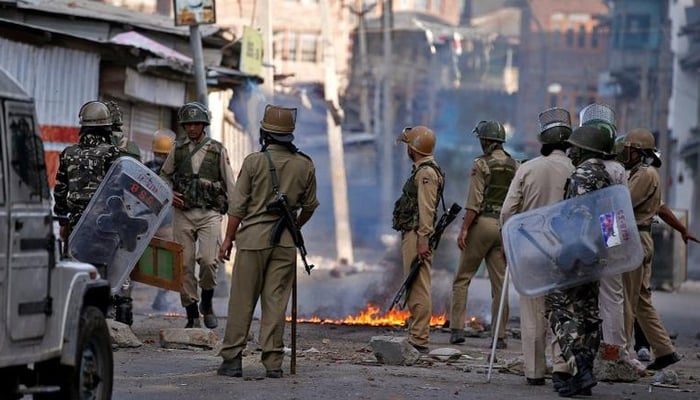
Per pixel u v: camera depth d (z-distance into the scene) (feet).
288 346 57.93
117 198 51.16
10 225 31.30
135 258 51.31
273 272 45.91
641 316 54.03
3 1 92.02
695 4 297.33
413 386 44.68
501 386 45.65
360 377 46.70
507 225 43.34
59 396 33.30
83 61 84.17
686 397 44.52
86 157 53.31
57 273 33.24
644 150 54.34
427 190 56.29
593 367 48.03
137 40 93.86
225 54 117.91
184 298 61.16
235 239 46.16
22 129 32.35
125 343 54.44
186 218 60.80
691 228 284.20
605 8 395.14
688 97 300.40
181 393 41.45
